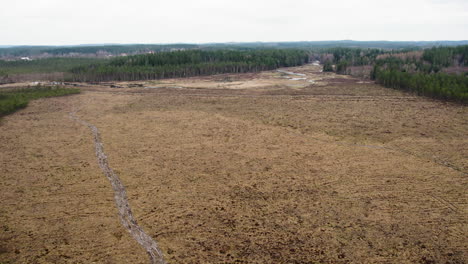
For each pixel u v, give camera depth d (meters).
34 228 27.41
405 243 25.16
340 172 38.06
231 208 30.55
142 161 41.88
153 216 29.33
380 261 23.27
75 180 36.47
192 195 33.09
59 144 48.53
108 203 31.61
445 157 42.06
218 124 59.31
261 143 48.66
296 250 24.58
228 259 23.72
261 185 35.09
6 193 33.31
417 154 43.34
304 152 44.72
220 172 38.47
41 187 34.75
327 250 24.50
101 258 23.88
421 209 29.86
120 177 37.25
